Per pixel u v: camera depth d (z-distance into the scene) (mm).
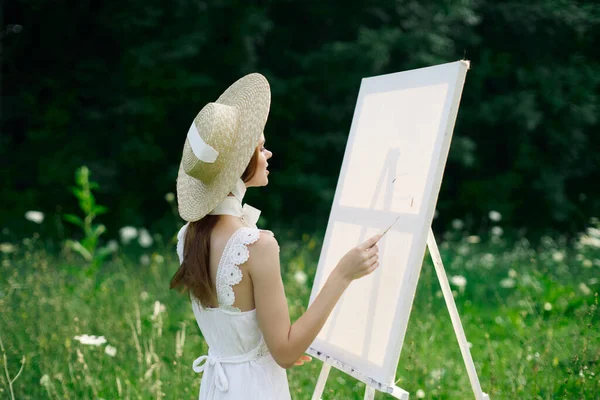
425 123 2283
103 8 11062
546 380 3369
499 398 3322
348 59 10742
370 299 2383
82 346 3793
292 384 3490
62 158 10820
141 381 3326
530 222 12414
